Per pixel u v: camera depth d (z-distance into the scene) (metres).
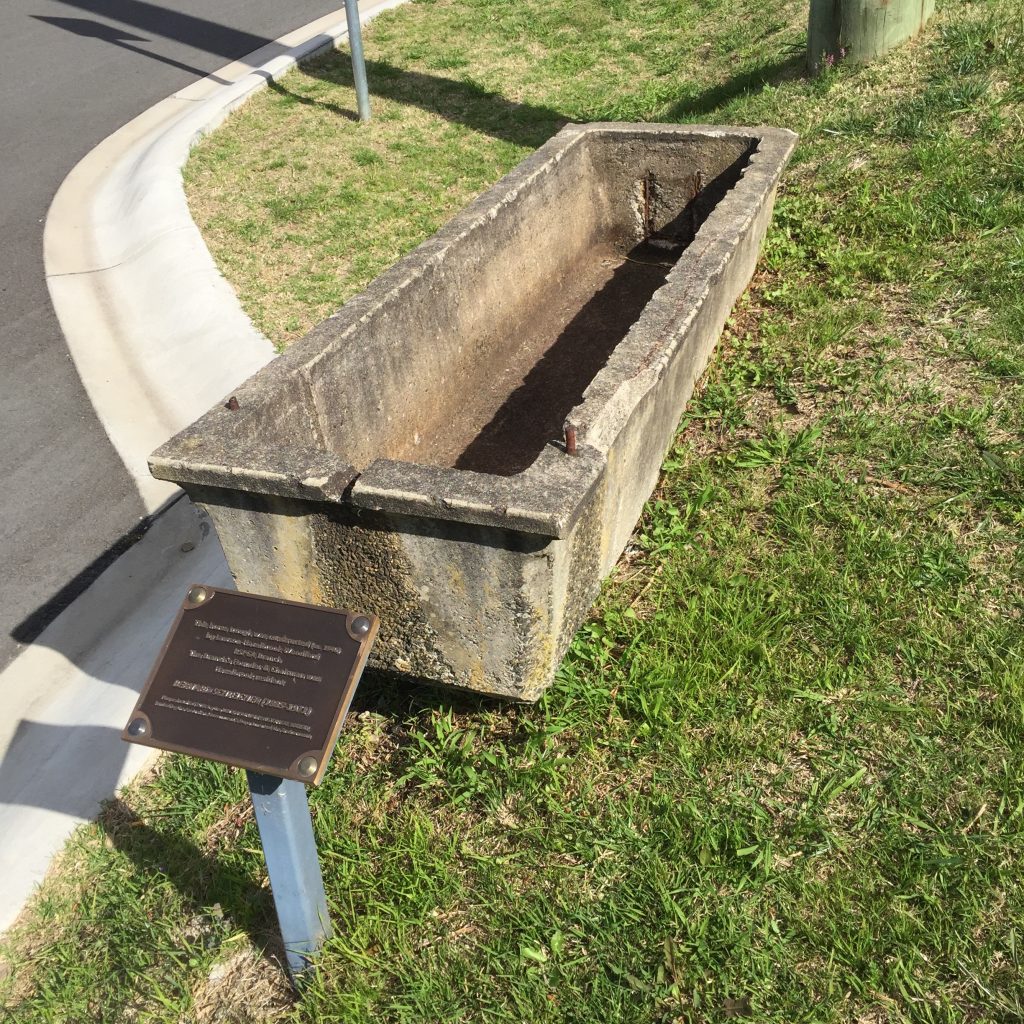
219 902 3.04
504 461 4.59
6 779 3.61
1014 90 5.99
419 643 3.09
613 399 3.22
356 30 8.57
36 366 6.23
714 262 4.18
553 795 3.10
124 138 9.28
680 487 4.14
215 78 10.46
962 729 3.01
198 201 7.80
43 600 4.48
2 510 5.05
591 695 3.31
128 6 13.03
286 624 2.41
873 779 2.96
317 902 2.66
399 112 9.23
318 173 8.13
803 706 3.19
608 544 3.43
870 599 3.46
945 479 3.86
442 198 7.56
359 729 3.48
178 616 2.48
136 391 5.96
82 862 3.26
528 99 9.23
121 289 7.02
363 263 6.75
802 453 4.14
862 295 5.04
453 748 3.25
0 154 9.13
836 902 2.67
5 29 12.27
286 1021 2.72
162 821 3.33
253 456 2.86
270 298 6.44
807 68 7.37
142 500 5.07
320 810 3.17
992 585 3.43
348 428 3.87
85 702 3.89
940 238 5.23
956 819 2.82
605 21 10.84
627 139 5.78
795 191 5.95
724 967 2.59
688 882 2.80
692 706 3.21
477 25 11.23
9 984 2.96
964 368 4.37
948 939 2.55
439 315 4.46
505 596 2.81
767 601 3.53
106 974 2.92
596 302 5.83
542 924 2.77
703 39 9.70
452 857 2.99
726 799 2.98
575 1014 2.56
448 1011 2.63
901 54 6.82
